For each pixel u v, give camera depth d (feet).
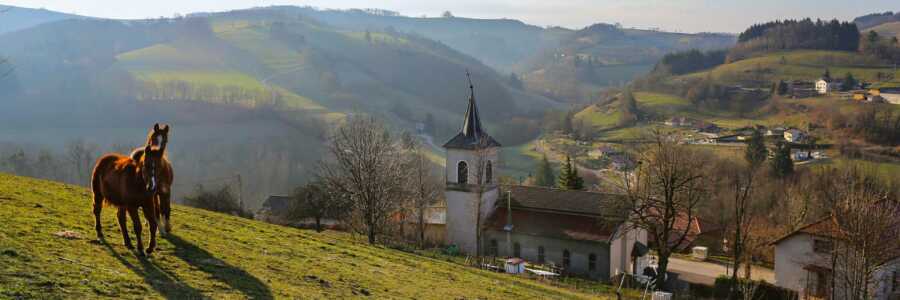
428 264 109.29
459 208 215.72
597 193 212.02
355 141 191.52
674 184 171.83
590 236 195.83
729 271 219.20
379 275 84.12
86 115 494.59
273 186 379.76
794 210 245.86
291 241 96.32
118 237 69.36
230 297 57.16
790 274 185.06
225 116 539.29
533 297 96.48
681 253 254.06
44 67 587.68
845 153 425.28
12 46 612.29
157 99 563.07
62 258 57.47
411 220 235.20
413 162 265.54
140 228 63.98
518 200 218.79
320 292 66.64
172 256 66.59
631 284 184.34
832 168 369.71
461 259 183.21
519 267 173.06
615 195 195.62
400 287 79.15
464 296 82.89
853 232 145.07
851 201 154.30
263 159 425.28
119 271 57.67
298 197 265.54
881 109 545.44
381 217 200.23
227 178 383.65
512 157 574.56
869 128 479.41
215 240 79.92
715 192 247.91
